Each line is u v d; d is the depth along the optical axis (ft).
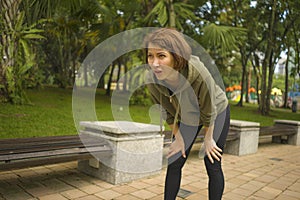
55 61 44.32
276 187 9.12
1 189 7.54
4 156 6.16
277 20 33.30
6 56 18.63
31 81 28.96
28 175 8.87
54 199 7.04
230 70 66.90
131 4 25.90
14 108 18.51
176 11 22.93
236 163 12.53
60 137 8.91
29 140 8.11
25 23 17.46
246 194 8.30
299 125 19.35
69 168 9.86
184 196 7.77
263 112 35.81
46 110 19.57
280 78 103.86
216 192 5.29
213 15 30.01
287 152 16.19
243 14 33.17
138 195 7.59
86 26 21.83
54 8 14.39
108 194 7.57
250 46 42.63
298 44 35.68
